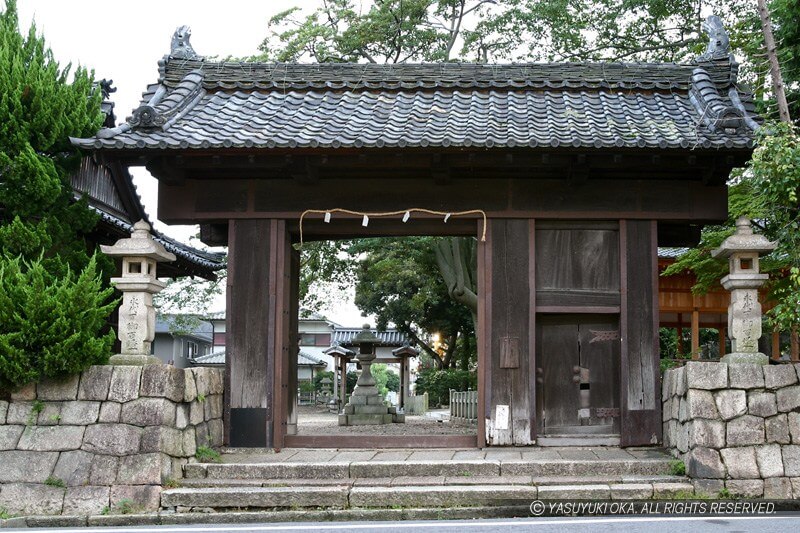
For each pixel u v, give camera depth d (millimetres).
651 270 9359
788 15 12078
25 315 7801
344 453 9008
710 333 29172
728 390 7801
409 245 21484
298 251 11070
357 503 7445
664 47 20281
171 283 21562
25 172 9000
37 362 7750
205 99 10266
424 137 8539
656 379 9172
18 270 8039
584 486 7566
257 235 9586
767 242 8266
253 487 7742
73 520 7285
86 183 11969
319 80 10523
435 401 32344
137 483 7547
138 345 8336
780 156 8344
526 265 9398
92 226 10203
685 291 19547
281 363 9414
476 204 9492
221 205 9609
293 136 8805
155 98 9922
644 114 9547
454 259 20953
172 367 7938
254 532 6539
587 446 9242
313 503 7465
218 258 15078
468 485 7711
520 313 9328
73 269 9539
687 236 10883
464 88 10336
